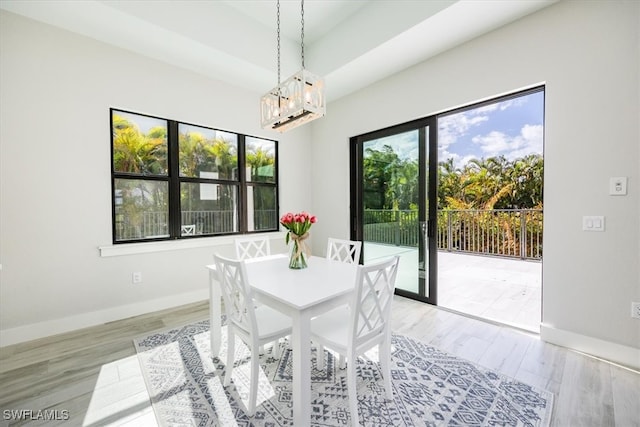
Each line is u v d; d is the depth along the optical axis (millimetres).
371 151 3561
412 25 2346
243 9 2820
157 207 3012
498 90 2377
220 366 1902
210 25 2643
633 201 1807
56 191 2381
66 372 1828
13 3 2064
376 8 2631
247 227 3746
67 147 2424
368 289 1466
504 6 2104
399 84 3119
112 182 2711
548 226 2148
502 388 1635
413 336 2297
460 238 5516
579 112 1991
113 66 2637
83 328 2502
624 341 1851
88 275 2541
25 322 2260
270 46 3088
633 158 1802
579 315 2023
